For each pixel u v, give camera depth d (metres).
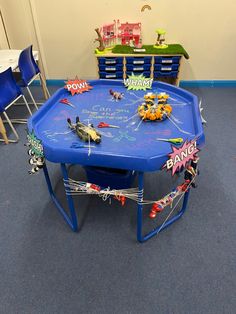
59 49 3.38
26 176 2.07
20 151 2.35
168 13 3.04
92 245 1.55
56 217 1.73
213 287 1.34
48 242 1.58
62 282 1.38
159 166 1.19
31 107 3.12
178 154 1.21
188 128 1.45
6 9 3.12
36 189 1.95
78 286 1.36
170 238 1.58
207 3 2.96
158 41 3.03
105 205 1.81
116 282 1.37
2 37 3.23
